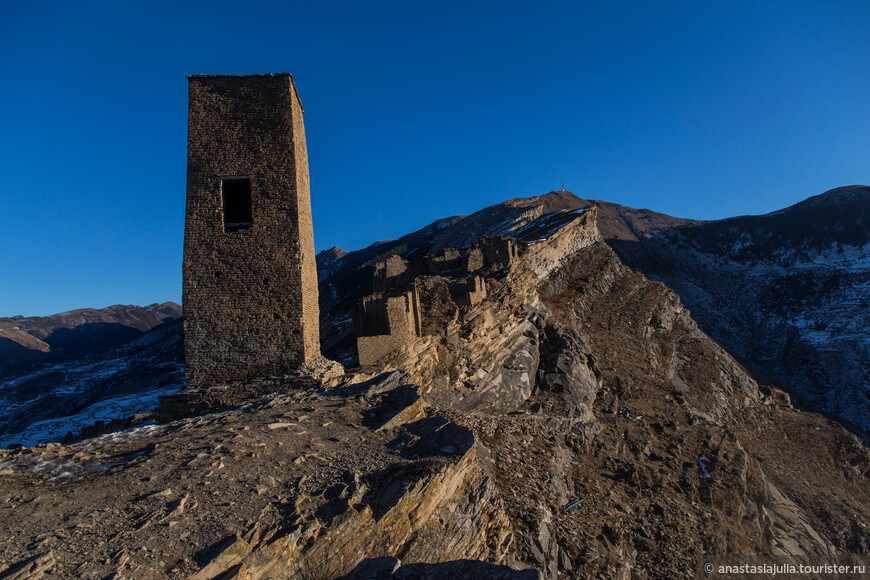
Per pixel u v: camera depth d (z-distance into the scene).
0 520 7.64
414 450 11.86
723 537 23.58
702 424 35.00
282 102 18.52
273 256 18.02
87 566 6.59
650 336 48.44
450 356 27.64
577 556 18.86
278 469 10.01
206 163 18.30
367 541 8.57
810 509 31.42
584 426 29.88
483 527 11.49
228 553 6.99
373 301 26.14
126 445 11.55
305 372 17.16
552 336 37.28
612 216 151.12
